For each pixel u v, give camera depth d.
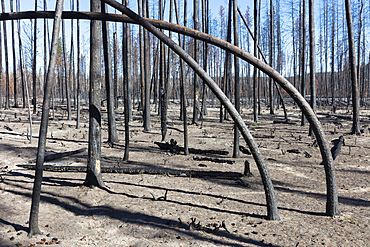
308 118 4.09
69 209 4.54
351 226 3.80
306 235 3.54
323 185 5.87
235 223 3.96
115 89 28.25
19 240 3.38
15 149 9.42
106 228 3.85
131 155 9.23
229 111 4.04
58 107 26.64
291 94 4.05
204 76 4.06
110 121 11.51
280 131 14.65
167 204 4.75
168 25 4.12
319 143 4.16
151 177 6.61
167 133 14.24
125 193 5.33
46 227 3.80
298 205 4.71
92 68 5.53
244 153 9.69
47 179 6.29
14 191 5.36
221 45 4.07
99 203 4.83
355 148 9.77
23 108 25.84
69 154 8.99
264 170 4.08
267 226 3.85
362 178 6.27
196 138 12.73
